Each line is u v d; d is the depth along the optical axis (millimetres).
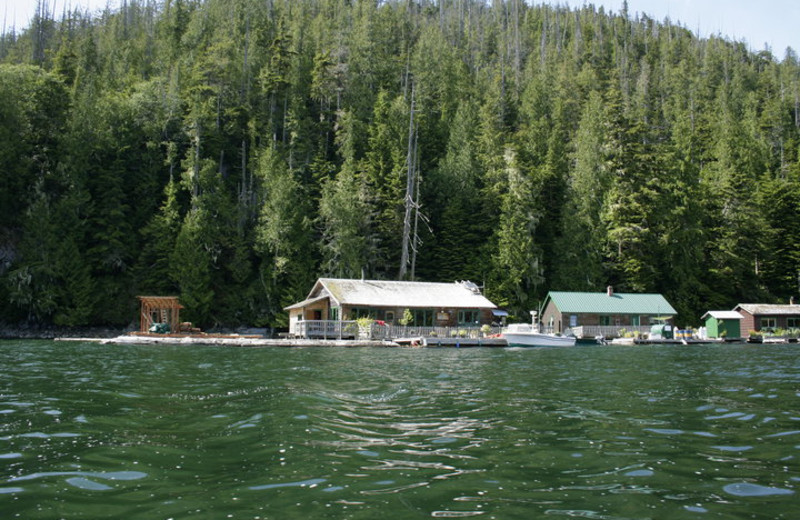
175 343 45375
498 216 73438
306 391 15242
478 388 16734
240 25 106250
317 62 85062
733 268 73312
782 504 6574
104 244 63375
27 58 99938
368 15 117625
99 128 68000
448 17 178125
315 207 73750
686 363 27484
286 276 66625
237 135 80812
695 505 6543
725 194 76562
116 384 16891
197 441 9328
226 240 67250
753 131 104250
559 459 8469
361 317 51406
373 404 13383
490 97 87250
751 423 11352
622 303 59625
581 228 69875
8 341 48156
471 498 6656
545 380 19203
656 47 173000
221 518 5934
